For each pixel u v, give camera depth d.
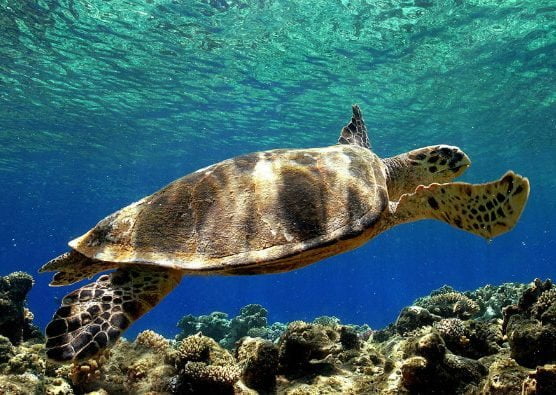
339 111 5.39
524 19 3.37
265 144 7.02
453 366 0.86
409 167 1.28
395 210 0.97
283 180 0.91
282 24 3.52
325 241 0.82
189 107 5.35
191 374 0.89
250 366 0.97
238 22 3.50
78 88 4.75
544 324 0.88
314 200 0.88
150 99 5.09
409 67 4.23
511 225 0.83
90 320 0.76
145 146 7.11
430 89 4.70
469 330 1.04
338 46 3.87
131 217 0.89
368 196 0.92
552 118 5.45
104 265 0.93
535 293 1.01
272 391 0.95
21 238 25.11
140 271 0.85
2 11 3.26
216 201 0.88
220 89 4.82
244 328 2.59
